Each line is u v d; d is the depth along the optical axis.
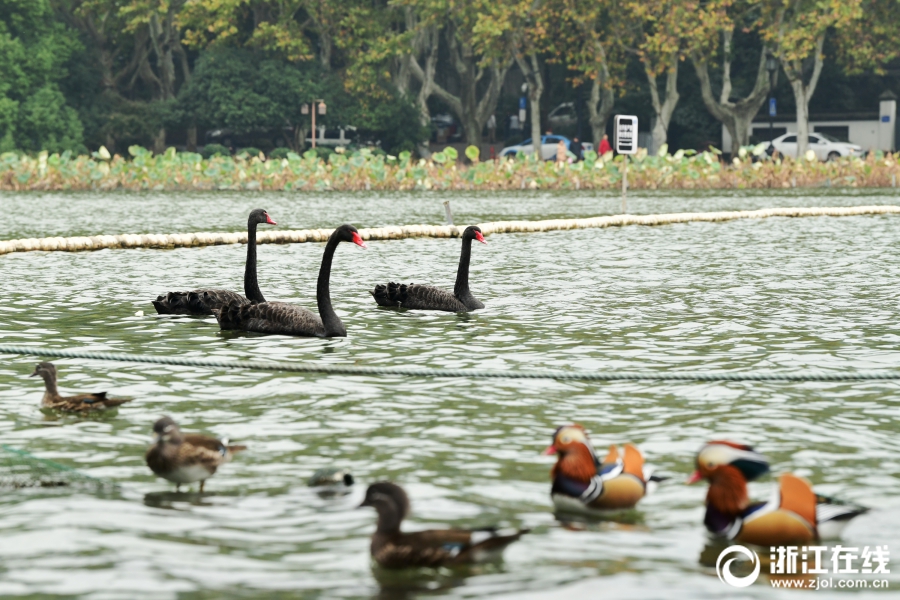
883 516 7.46
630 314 16.28
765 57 67.25
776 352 13.18
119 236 27.05
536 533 7.17
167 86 74.12
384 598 6.25
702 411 10.26
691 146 79.56
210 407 10.45
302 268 22.98
